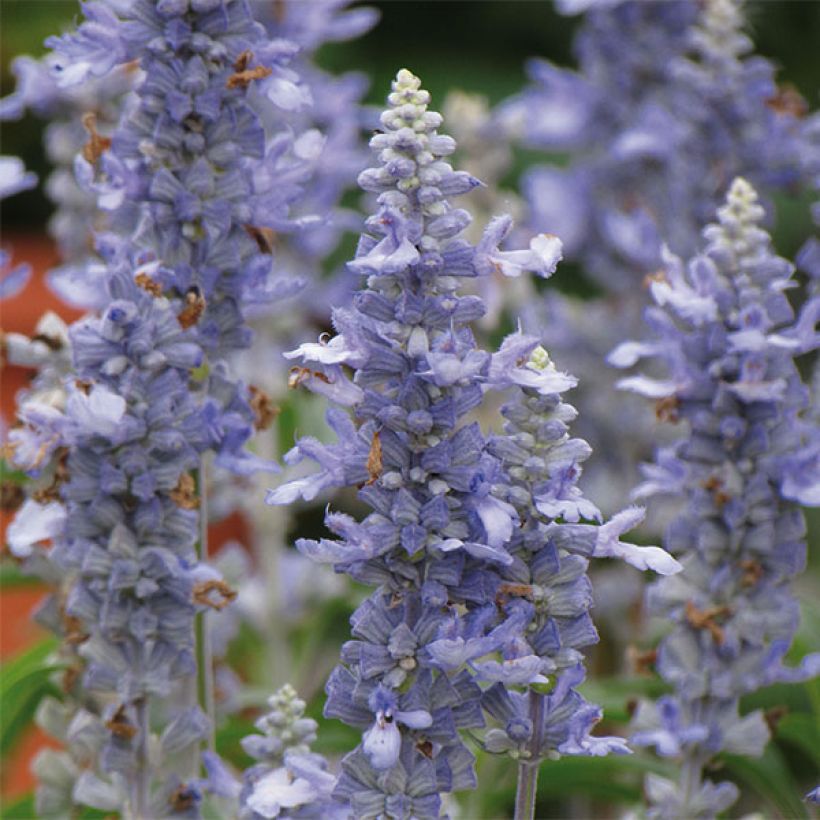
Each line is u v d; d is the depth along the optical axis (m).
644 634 1.20
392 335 0.90
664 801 1.04
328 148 1.24
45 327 1.06
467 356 0.89
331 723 1.16
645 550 0.92
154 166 1.00
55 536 1.00
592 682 1.16
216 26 1.00
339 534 0.91
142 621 0.99
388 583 0.91
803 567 1.03
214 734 1.09
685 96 1.18
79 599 0.99
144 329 0.97
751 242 1.02
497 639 0.90
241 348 1.01
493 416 1.21
